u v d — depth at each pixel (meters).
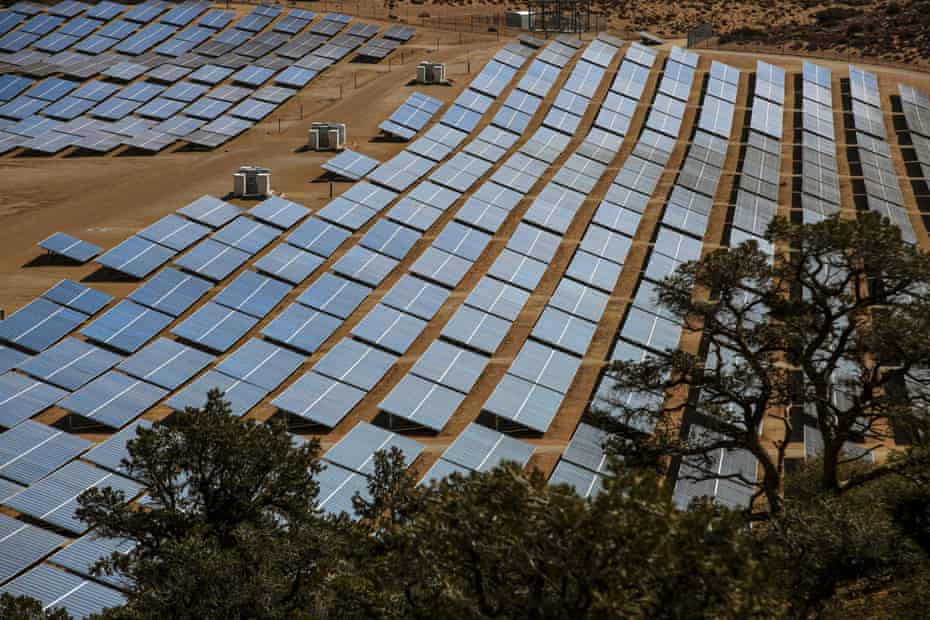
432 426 47.59
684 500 41.19
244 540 27.77
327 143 89.31
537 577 17.03
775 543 24.83
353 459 43.19
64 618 27.25
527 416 48.81
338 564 27.09
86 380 48.44
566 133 94.88
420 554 17.75
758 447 30.11
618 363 31.23
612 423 31.52
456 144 89.06
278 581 26.80
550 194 78.88
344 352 52.94
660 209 80.44
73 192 78.56
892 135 107.56
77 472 40.59
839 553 24.48
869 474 29.77
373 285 62.97
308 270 63.22
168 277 59.00
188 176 82.44
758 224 78.62
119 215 73.62
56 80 104.88
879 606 26.64
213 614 25.66
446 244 68.00
